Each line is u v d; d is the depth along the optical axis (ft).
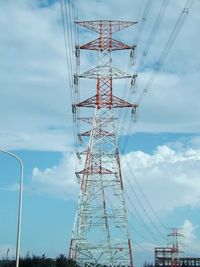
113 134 358.02
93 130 357.82
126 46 341.21
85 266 338.13
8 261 288.51
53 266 297.94
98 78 353.92
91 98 353.92
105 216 347.36
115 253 339.98
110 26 350.84
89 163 355.15
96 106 354.33
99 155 355.56
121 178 352.49
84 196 350.23
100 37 351.05
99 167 354.33
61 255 313.53
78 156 360.07
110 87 354.33
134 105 344.90
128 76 348.38
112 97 354.13
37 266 288.51
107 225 346.33
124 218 346.74
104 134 357.41
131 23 352.08
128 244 341.82
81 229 343.87
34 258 292.61
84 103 353.72
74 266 316.60
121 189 351.46
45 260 296.30
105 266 341.41
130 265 339.57
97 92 354.33
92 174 353.10
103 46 351.46
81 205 349.00
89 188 351.87
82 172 353.51
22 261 287.28
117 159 355.77
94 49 351.87
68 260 309.22
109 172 353.72
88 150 356.18
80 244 340.18
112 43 349.82
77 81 336.70
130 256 340.59
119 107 353.51
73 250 338.75
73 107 352.69
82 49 345.92
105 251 340.39
